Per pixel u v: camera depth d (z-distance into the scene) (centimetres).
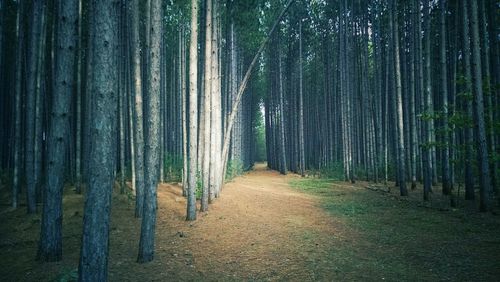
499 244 608
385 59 2186
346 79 1933
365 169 2006
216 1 1091
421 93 1436
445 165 1244
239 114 2417
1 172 1588
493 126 932
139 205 902
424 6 1328
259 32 1609
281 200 1171
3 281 483
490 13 1269
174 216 920
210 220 861
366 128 1956
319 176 2300
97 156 371
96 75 372
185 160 1235
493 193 1127
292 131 2975
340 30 1994
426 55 1302
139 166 903
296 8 2362
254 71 2891
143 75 1564
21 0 1076
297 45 2677
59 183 562
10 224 824
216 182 1209
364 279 468
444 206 1021
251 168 3512
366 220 847
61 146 559
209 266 540
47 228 555
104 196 374
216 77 1143
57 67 541
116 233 749
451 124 1043
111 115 381
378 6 1780
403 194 1257
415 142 1448
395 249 604
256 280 479
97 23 375
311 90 3061
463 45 1021
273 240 675
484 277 461
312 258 564
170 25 1753
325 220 850
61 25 542
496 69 1246
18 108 1030
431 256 557
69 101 556
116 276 497
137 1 931
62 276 443
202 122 995
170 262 560
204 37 1063
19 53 1059
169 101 2128
